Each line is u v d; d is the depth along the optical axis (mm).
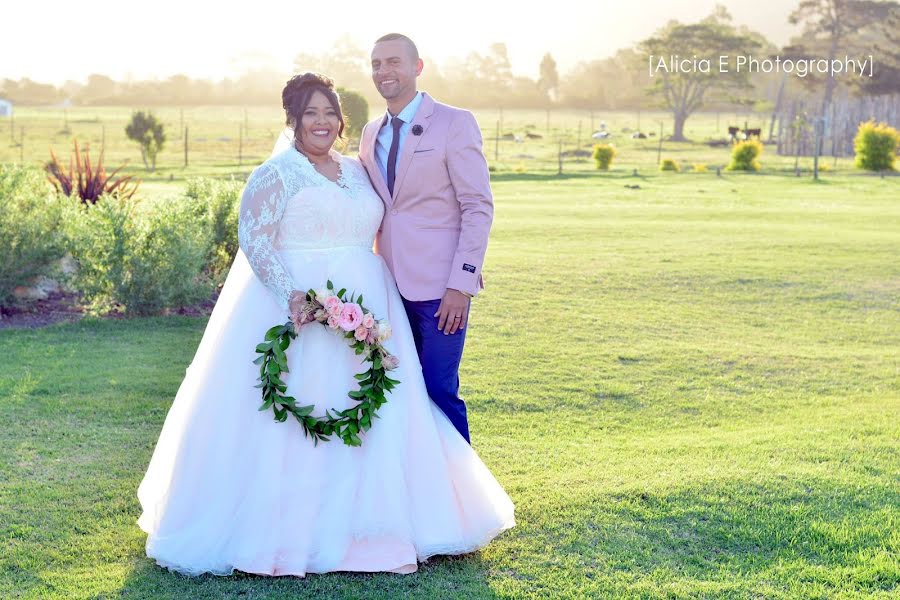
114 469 4641
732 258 12406
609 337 8250
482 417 5832
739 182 31047
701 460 4867
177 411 3740
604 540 3814
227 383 3561
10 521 3979
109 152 53875
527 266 11648
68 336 7895
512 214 18750
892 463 4816
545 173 36031
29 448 4957
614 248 13359
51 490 4332
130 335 7977
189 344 7668
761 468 4699
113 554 3668
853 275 11281
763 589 3391
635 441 5348
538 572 3531
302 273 3615
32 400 5891
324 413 3549
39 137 68312
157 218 8891
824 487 4406
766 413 6066
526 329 8469
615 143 76562
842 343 8273
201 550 3461
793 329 8781
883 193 26234
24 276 8695
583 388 6570
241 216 3611
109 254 8594
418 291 3877
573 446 5207
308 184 3605
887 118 51312
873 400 6391
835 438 5316
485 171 3873
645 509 4125
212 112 144625
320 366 3561
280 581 3402
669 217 18344
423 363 3963
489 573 3527
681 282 10789
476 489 3740
